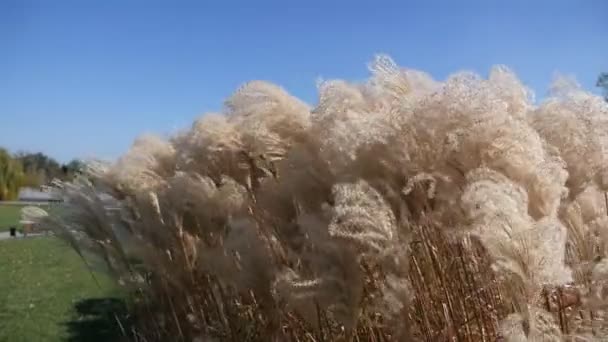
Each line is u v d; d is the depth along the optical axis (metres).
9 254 19.05
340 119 3.83
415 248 3.38
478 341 3.27
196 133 4.93
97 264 6.21
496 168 3.11
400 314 3.10
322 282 3.10
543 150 3.47
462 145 3.09
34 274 14.84
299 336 4.16
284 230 4.06
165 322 5.80
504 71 3.71
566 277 2.62
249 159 4.82
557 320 3.02
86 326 8.70
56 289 12.53
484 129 3.04
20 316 9.81
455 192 3.16
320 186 3.65
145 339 5.98
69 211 5.93
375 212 2.95
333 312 3.15
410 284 3.12
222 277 4.53
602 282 3.07
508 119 3.07
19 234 25.94
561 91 4.06
